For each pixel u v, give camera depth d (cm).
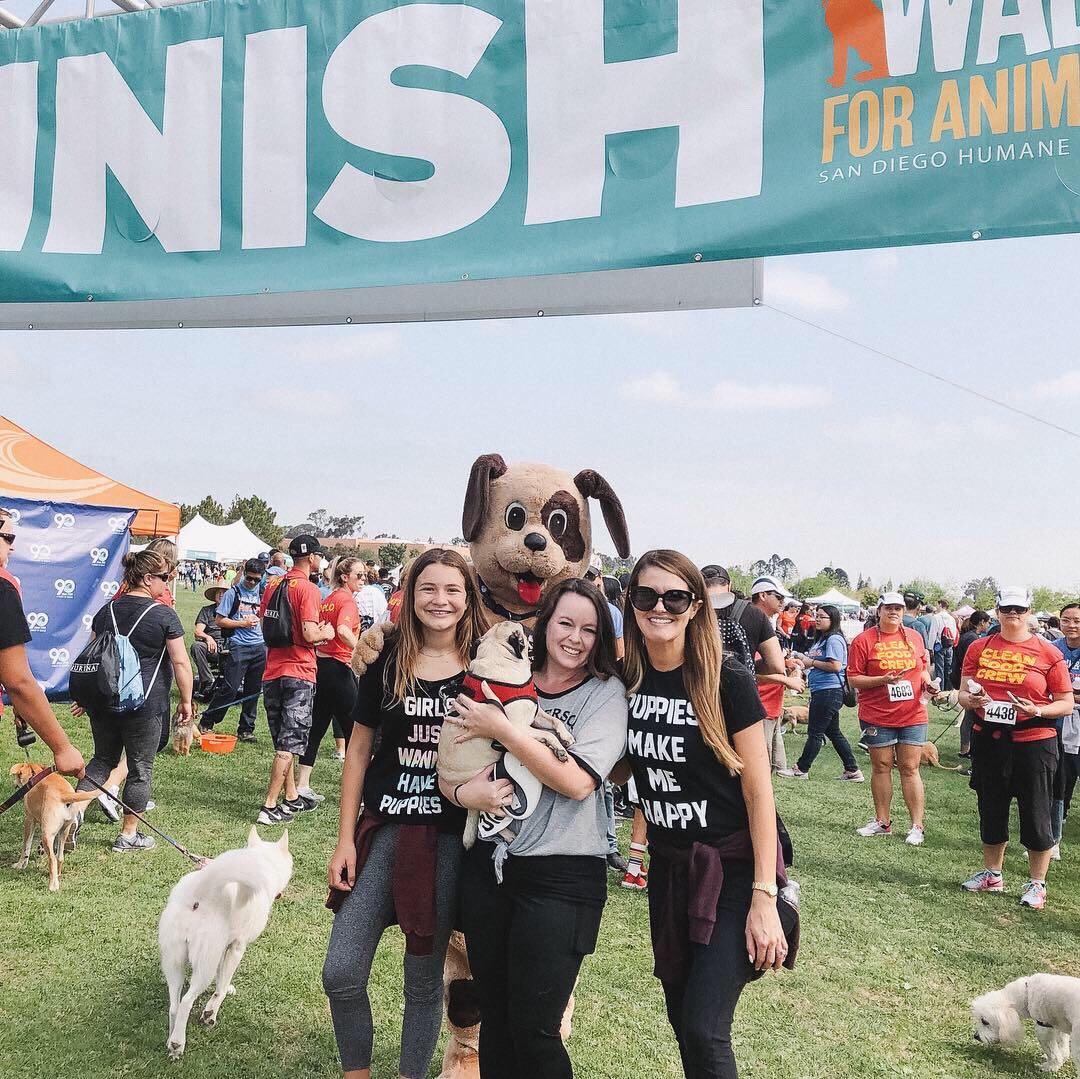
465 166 370
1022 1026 379
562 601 278
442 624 288
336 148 382
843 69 329
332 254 382
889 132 324
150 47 402
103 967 408
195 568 5453
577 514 438
